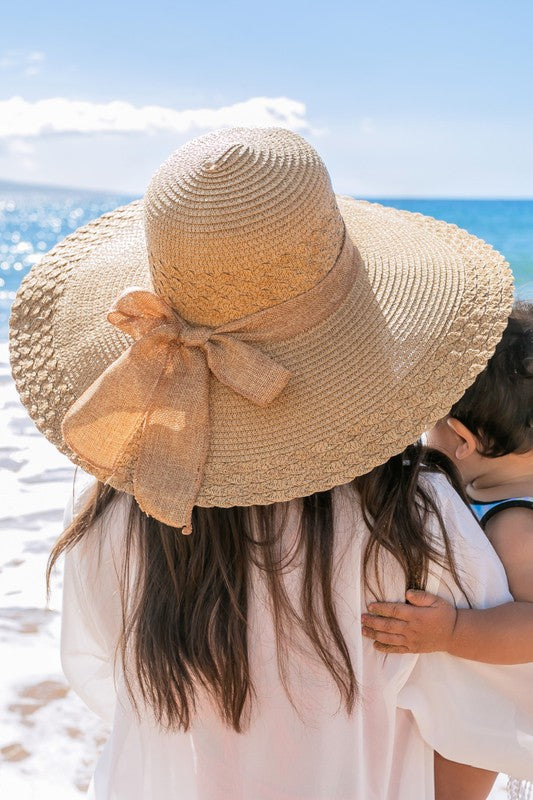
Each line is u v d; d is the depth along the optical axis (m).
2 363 8.26
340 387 1.49
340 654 1.50
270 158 1.42
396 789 1.65
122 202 86.88
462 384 1.48
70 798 2.59
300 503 1.51
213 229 1.39
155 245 1.44
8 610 3.61
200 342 1.45
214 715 1.56
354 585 1.50
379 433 1.45
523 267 25.98
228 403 1.50
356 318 1.54
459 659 1.61
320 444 1.46
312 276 1.45
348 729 1.52
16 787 2.63
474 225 38.28
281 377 1.42
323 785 1.52
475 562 1.57
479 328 1.53
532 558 1.69
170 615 1.52
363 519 1.50
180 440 1.45
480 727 1.63
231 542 1.50
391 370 1.50
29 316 1.83
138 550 1.59
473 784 1.82
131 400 1.45
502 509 1.75
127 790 1.64
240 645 1.50
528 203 60.94
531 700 1.62
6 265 22.77
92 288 1.80
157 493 1.42
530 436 1.75
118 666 1.68
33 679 3.16
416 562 1.50
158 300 1.45
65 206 71.69
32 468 5.39
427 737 1.65
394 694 1.58
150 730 1.62
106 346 1.68
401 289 1.60
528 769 1.64
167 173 1.46
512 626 1.55
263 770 1.55
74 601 1.75
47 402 1.70
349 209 1.92
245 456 1.47
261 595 1.52
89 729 2.93
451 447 1.86
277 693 1.53
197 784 1.58
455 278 1.62
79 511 1.72
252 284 1.42
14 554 4.11
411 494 1.50
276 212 1.39
